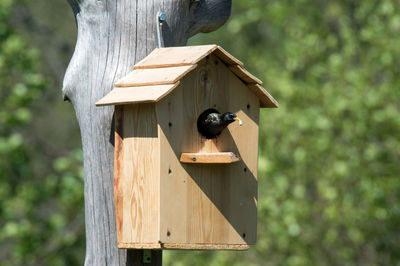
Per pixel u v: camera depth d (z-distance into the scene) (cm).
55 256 1592
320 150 1528
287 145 1577
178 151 653
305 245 1569
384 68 1574
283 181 1509
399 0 1590
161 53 680
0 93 1627
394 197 1575
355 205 1550
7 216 1516
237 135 704
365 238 1561
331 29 1797
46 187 1566
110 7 705
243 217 706
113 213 690
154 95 612
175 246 648
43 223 1598
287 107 1590
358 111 1499
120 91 644
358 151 1552
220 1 770
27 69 1578
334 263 1620
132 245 651
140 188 646
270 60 1742
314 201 1584
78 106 713
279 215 1526
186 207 659
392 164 1541
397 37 1548
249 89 716
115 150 660
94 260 697
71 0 730
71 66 718
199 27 777
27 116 1542
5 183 1533
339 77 1565
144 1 706
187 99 662
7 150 1483
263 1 1739
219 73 689
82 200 1565
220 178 686
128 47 701
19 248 1530
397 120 1473
